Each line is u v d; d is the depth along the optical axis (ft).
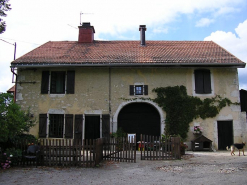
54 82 46.03
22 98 45.14
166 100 44.37
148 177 22.79
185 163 29.35
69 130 43.96
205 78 45.06
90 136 44.83
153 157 32.01
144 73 45.39
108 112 44.50
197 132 42.93
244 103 45.03
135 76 45.39
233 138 43.68
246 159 31.78
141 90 45.14
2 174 23.98
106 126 43.83
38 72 45.78
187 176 22.95
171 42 56.49
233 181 20.75
